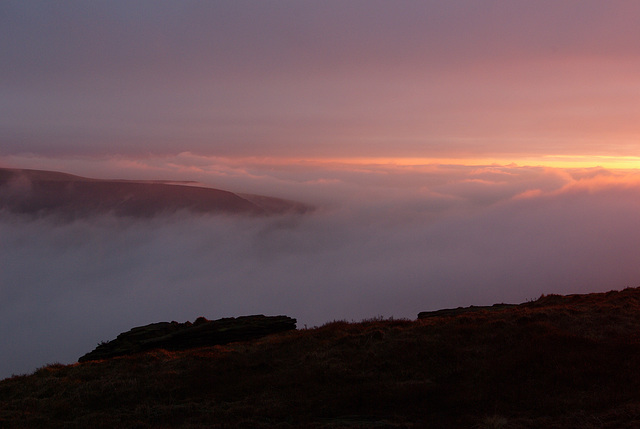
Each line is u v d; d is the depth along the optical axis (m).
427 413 14.29
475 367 17.02
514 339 18.77
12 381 19.44
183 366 19.39
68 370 20.03
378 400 15.19
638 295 23.23
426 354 18.34
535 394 14.55
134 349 24.78
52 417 15.66
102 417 15.27
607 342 17.75
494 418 12.85
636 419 12.14
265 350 20.97
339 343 20.48
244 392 16.64
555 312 20.94
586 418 12.66
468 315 22.97
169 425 14.38
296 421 14.23
